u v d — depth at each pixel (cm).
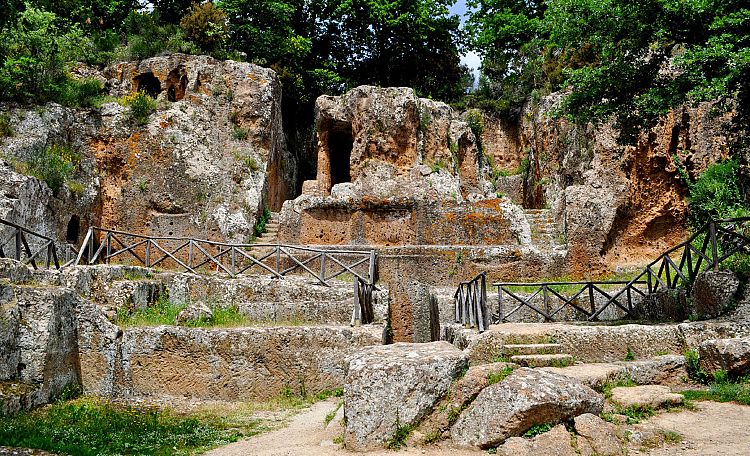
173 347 1087
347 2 2866
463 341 1045
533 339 975
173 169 2138
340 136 2522
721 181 1709
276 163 2442
